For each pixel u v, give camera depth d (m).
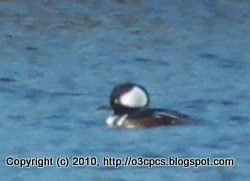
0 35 39.53
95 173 21.48
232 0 48.47
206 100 28.14
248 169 21.77
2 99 27.84
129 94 23.78
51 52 36.38
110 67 33.56
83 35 40.16
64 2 46.25
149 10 45.59
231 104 27.58
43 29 41.09
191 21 43.97
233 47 38.38
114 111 24.28
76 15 44.03
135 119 23.80
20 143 23.39
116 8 45.78
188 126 24.12
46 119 25.47
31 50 36.66
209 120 25.30
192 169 21.77
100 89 29.72
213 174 21.47
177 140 23.17
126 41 39.12
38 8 45.00
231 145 23.12
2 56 35.28
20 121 25.31
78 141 23.38
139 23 43.12
